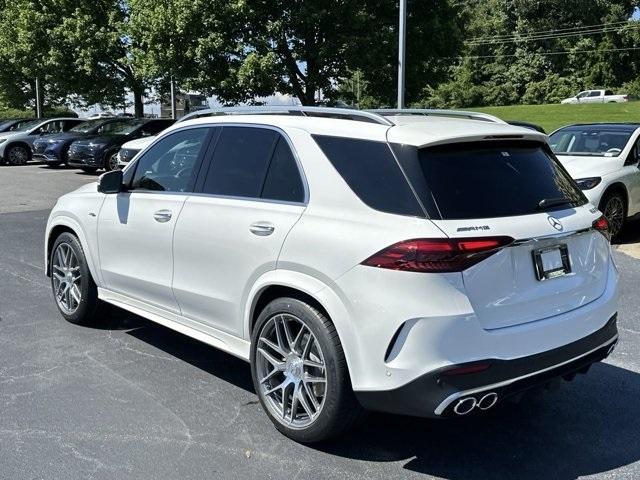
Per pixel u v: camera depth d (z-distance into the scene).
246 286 3.89
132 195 4.89
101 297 5.34
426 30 19.52
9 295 6.58
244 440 3.72
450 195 3.29
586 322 3.61
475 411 3.25
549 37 72.44
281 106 4.39
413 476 3.38
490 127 3.73
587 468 3.49
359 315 3.24
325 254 3.39
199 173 4.43
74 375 4.60
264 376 3.85
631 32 67.38
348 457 3.56
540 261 3.42
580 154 10.29
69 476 3.31
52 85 29.89
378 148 3.47
